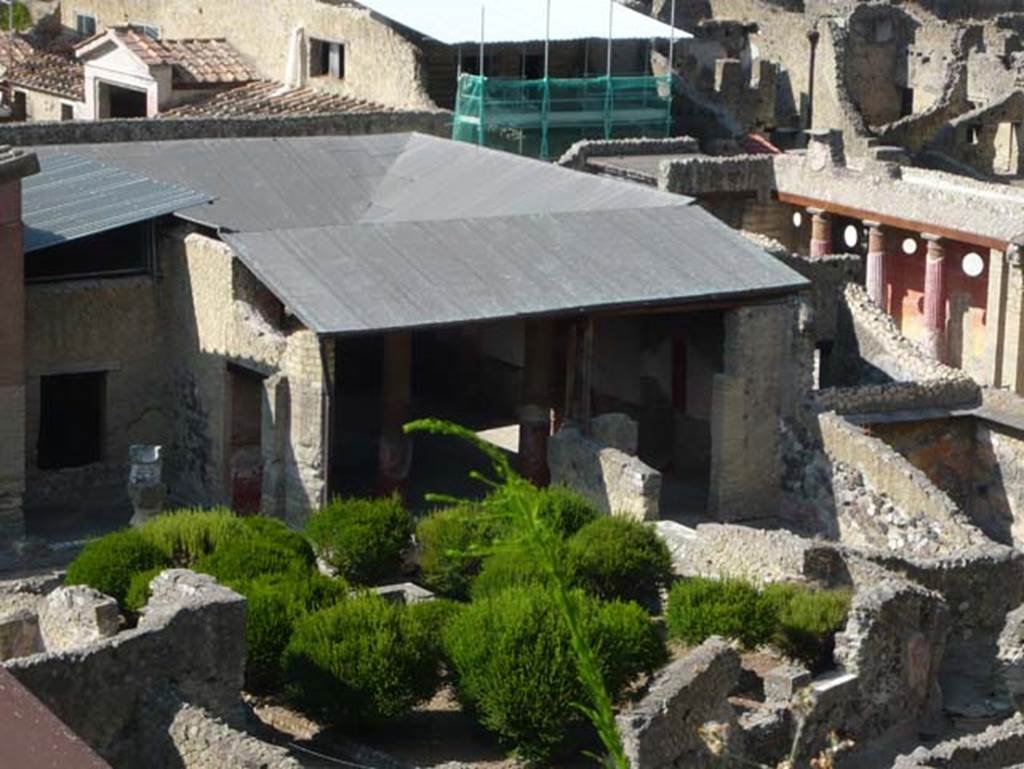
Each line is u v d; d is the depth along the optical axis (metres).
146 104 95.31
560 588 27.31
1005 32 107.25
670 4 108.56
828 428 66.38
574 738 47.44
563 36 91.38
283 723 48.06
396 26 90.94
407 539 56.41
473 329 74.75
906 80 110.56
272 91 94.75
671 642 52.09
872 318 74.19
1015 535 68.81
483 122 88.31
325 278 64.50
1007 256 82.62
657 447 72.25
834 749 47.72
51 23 109.44
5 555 61.00
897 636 51.22
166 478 68.62
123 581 51.44
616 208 71.75
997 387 79.88
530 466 65.81
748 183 88.62
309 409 62.44
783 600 52.34
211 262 66.12
